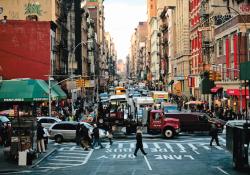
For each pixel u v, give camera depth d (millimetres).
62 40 79812
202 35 81000
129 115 53406
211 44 78375
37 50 64562
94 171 24578
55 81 68500
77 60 106125
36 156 29688
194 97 89188
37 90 50438
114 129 46531
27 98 49438
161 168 25406
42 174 23812
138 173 23469
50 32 65750
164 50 151750
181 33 109375
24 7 69750
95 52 157000
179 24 113625
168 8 136000
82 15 118000
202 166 26188
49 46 64812
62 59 80375
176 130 44969
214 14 75438
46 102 61969
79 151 34844
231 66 65062
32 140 28656
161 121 45594
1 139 36562
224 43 68938
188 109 71062
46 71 64562
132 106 74375
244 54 59750
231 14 74250
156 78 177625
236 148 24688
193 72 97125
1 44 64125
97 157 31156
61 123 41750
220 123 48656
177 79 115375
